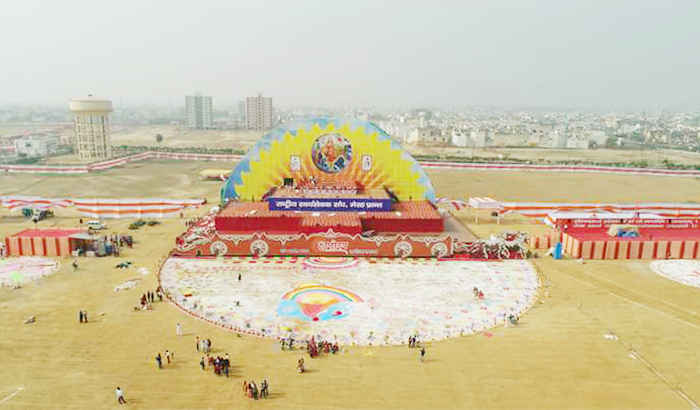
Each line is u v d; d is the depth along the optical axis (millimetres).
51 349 43094
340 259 68750
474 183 138125
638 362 41906
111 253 70125
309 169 90625
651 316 51094
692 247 70500
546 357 42594
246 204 86750
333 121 88688
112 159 175625
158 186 132500
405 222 77812
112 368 40156
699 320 50250
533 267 66125
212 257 69250
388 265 66562
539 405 35844
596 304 54031
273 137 89375
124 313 50625
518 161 185125
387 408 35312
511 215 96938
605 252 69875
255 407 35125
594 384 38594
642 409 35500
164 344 44250
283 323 48875
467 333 47000
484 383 38562
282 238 69875
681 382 39000
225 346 44062
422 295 56281
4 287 57188
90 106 176125
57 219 91062
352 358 42125
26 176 147750
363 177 90812
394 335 46438
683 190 131625
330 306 53000
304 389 37438
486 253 69562
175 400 35906
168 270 63844
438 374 39750
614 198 119312
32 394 36500
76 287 57594
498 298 55500
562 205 89312
